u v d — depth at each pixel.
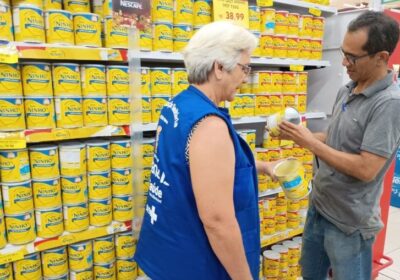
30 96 1.59
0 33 1.47
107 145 1.82
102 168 1.82
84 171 1.78
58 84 1.65
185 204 1.17
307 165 2.71
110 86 1.77
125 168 1.87
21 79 1.58
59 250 1.77
